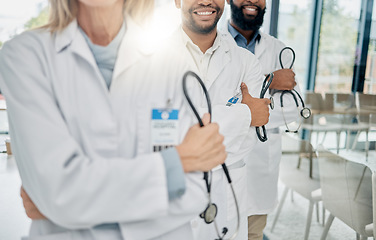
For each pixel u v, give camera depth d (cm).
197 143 57
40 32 58
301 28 522
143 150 60
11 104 51
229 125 92
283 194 273
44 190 48
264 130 108
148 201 51
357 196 179
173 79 65
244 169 104
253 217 179
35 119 49
